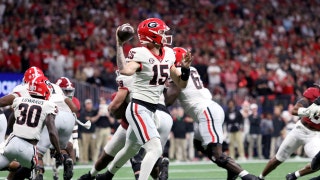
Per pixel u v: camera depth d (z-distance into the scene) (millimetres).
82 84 40219
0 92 36500
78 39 45844
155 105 17297
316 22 58938
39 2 49031
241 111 41125
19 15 46906
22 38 44031
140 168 18156
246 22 55469
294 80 47625
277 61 49219
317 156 18594
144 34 17000
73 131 21938
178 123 37719
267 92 44469
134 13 52438
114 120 36906
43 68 41531
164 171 19156
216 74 45188
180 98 20516
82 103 40031
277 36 55250
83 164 35062
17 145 17656
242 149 38812
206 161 37656
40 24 46062
